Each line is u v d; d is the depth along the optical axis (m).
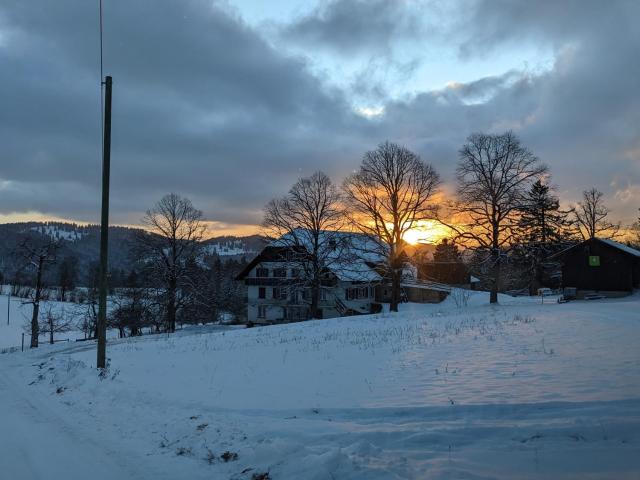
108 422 8.73
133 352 21.53
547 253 55.56
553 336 15.96
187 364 15.86
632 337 14.67
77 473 6.17
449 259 67.25
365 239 47.41
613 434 6.15
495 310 32.09
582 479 4.94
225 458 6.39
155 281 45.94
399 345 16.62
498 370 10.95
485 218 39.16
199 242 47.62
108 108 15.41
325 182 45.09
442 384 9.95
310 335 23.56
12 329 67.94
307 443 6.66
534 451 5.79
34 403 10.90
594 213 57.88
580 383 9.00
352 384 10.76
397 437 6.59
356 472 5.33
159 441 7.38
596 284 44.03
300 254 45.22
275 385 11.28
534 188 53.34
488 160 38.94
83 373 13.76
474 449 6.01
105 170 15.46
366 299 57.97
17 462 6.66
